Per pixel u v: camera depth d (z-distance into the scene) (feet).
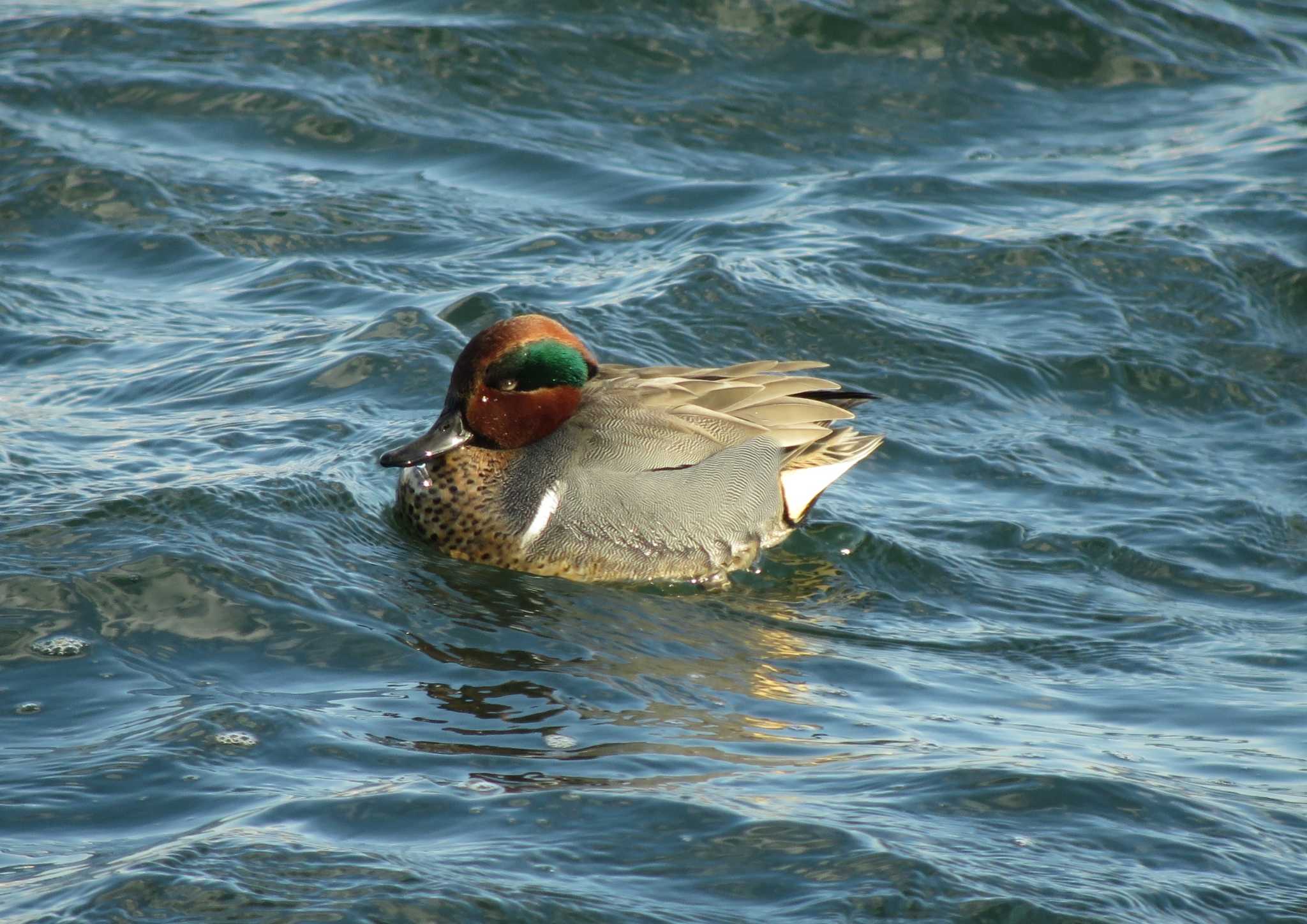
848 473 44.34
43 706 28.27
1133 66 72.28
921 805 25.95
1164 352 51.96
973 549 40.37
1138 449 46.78
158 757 26.35
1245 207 60.23
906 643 35.19
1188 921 22.88
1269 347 52.85
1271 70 73.00
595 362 40.65
